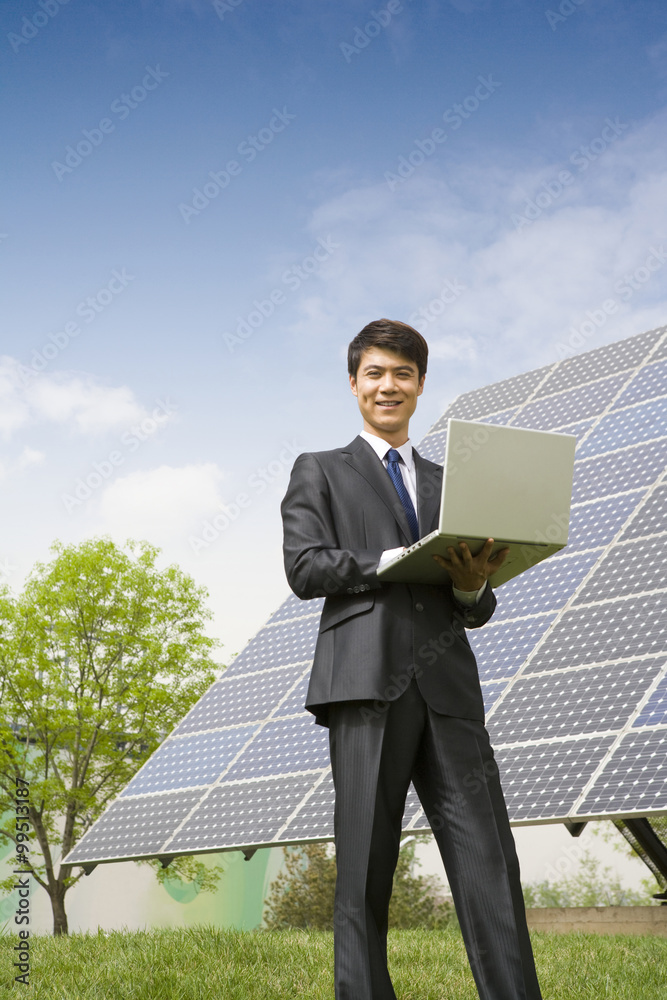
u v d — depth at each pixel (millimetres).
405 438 3557
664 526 9320
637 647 7945
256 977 5234
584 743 7188
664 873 10039
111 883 23469
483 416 14305
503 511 2826
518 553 2990
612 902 25531
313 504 3320
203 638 22953
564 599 9344
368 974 2846
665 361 12398
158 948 6133
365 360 3484
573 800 6621
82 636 22219
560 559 10086
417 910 23125
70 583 22109
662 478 10156
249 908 25641
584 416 12547
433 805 3076
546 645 8773
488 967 2855
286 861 25391
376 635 3064
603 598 8914
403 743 3039
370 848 2930
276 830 7996
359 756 3000
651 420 11398
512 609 9789
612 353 13703
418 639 3096
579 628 8711
